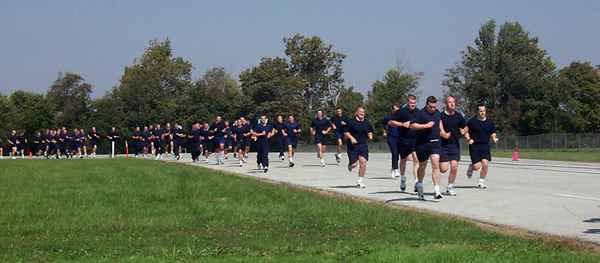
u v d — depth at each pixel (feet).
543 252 28.12
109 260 27.99
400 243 30.86
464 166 98.84
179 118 269.23
